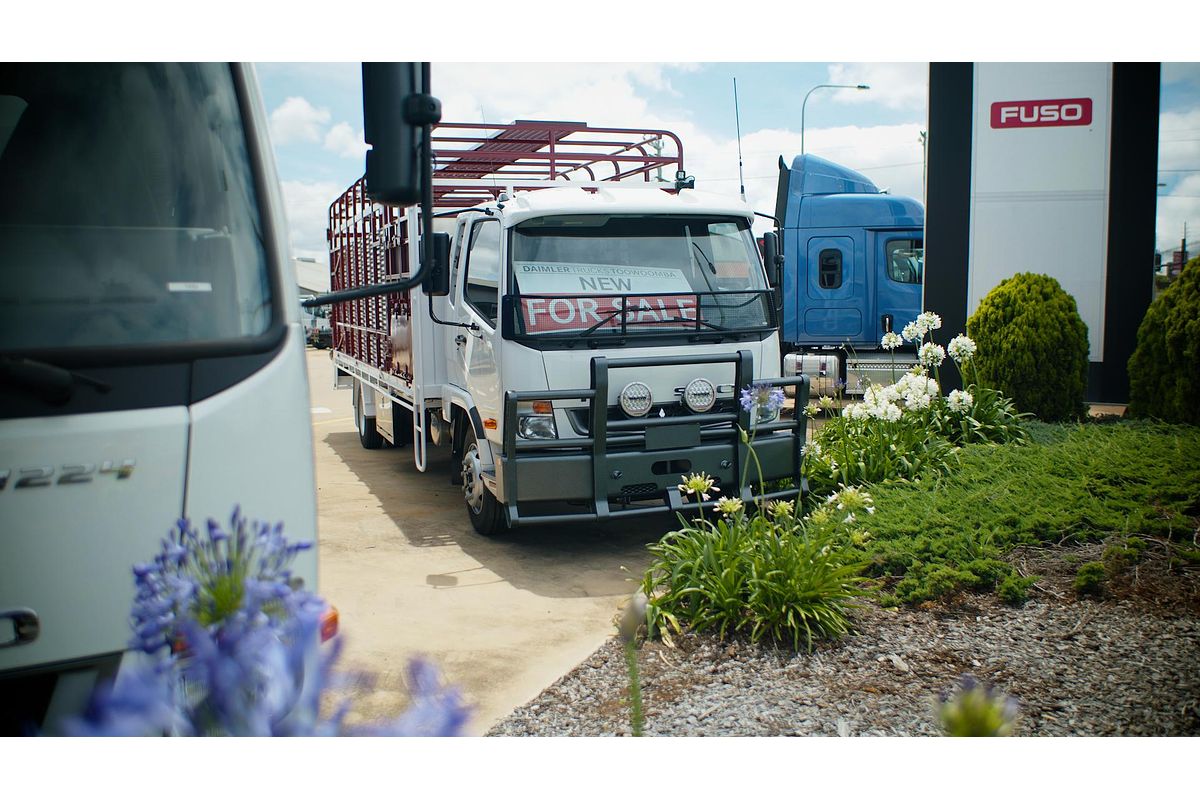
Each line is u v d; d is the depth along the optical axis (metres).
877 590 5.31
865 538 5.79
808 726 3.87
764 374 7.21
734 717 4.00
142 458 2.38
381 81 2.91
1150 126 12.04
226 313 2.67
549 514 6.90
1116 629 4.56
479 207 7.86
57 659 2.27
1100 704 3.85
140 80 2.81
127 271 2.62
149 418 2.40
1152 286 12.24
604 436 6.55
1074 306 9.87
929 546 5.66
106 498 2.33
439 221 8.26
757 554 5.15
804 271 15.42
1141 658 4.24
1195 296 9.02
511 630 5.41
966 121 12.47
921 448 7.79
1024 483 6.85
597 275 6.96
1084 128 12.20
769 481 7.21
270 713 1.44
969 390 8.91
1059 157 12.30
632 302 6.89
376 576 6.54
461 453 8.16
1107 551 5.33
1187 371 9.06
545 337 6.67
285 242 2.86
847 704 4.07
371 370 10.87
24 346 2.45
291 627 1.55
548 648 5.11
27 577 2.24
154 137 2.78
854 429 7.90
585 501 7.33
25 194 2.63
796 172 15.51
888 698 4.10
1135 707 3.80
